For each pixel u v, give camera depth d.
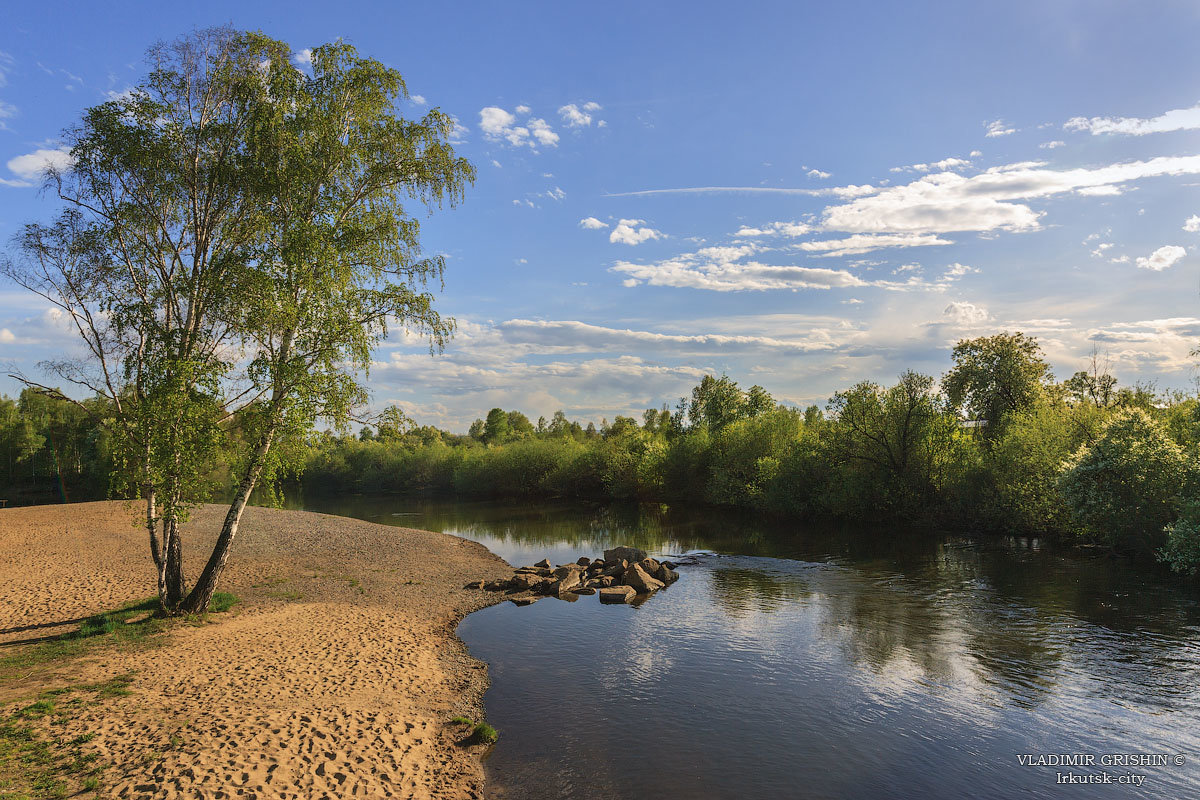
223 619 16.59
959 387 48.72
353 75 17.16
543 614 19.53
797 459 43.09
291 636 15.44
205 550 28.30
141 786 7.68
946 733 10.66
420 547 32.12
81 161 15.51
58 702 10.41
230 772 8.16
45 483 75.25
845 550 29.83
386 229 17.72
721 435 55.38
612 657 15.18
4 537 29.48
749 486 47.50
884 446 38.28
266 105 16.34
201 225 16.88
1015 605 18.34
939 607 18.50
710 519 45.25
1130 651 14.16
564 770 9.72
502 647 16.14
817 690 12.70
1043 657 13.98
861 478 39.12
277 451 16.61
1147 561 23.47
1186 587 19.66
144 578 21.56
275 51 17.11
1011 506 30.95
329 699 11.35
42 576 21.88
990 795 8.87
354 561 27.39
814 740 10.57
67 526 32.62
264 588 21.12
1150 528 22.30
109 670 12.17
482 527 43.72
